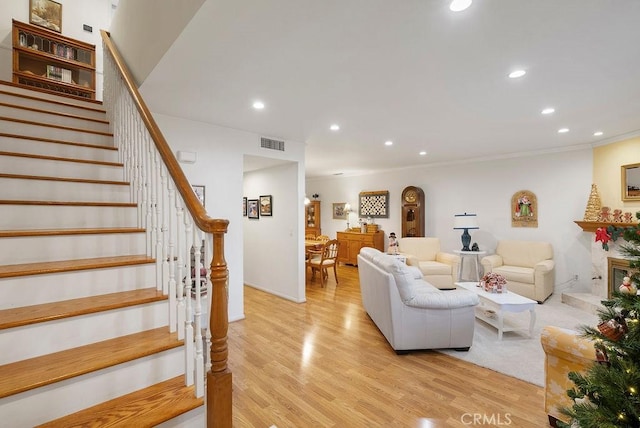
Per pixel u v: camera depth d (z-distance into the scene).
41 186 2.20
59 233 1.85
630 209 4.16
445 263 5.45
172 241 1.73
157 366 1.52
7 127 2.60
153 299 1.71
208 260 1.46
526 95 2.78
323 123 3.69
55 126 2.83
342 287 5.70
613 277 4.22
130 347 1.50
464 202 6.13
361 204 8.00
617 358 1.24
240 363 2.79
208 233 1.42
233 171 3.96
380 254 3.79
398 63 2.18
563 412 1.36
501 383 2.46
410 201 6.71
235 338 3.37
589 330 1.38
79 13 4.82
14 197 2.09
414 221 6.67
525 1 1.52
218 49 1.99
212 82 2.51
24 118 2.90
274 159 4.51
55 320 1.42
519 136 4.30
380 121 3.59
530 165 5.32
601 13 1.61
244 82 2.51
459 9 1.58
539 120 3.55
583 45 1.93
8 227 1.89
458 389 2.38
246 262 5.94
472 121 3.59
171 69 2.28
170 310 1.68
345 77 2.41
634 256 1.25
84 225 2.16
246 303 4.72
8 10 4.25
